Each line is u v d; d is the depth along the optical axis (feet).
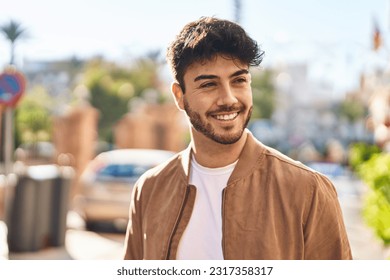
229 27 5.62
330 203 5.63
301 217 5.48
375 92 39.45
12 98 20.95
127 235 6.93
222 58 5.54
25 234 22.45
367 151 27.53
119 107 116.37
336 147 95.40
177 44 5.80
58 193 24.08
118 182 28.55
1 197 30.91
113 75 122.72
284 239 5.50
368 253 22.71
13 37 65.46
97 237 27.20
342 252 5.67
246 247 5.53
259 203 5.63
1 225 28.53
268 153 5.91
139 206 6.69
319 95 223.30
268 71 145.38
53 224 24.00
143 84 118.32
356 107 180.24
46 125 76.69
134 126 58.59
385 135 33.73
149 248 6.28
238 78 5.64
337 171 72.54
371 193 18.85
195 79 5.65
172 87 6.15
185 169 6.21
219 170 5.95
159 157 30.83
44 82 148.56
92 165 30.32
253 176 5.77
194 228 5.92
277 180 5.66
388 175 17.58
